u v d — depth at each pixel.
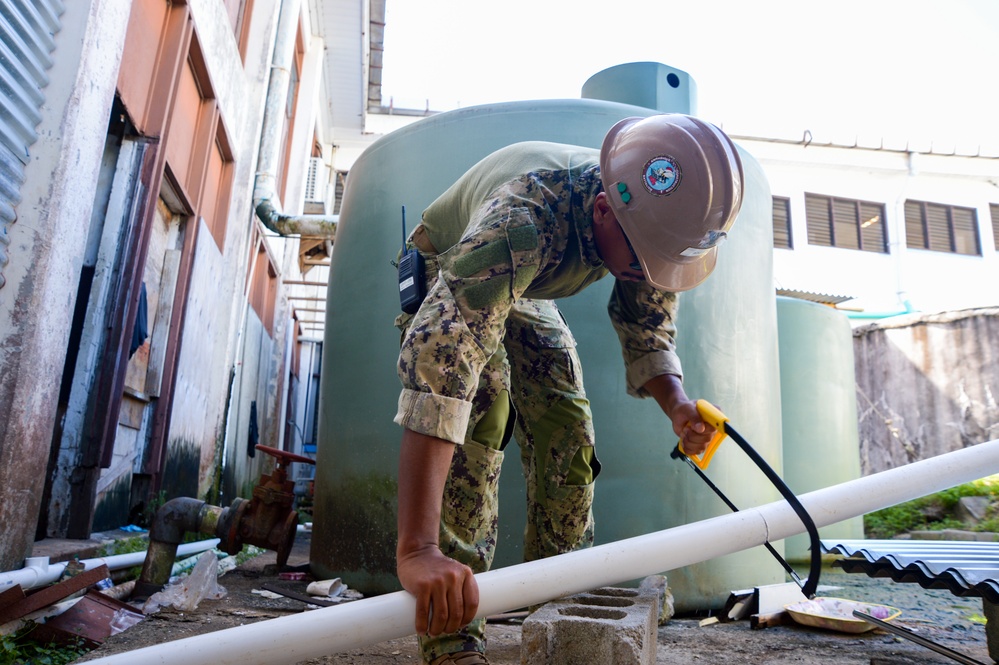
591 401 2.51
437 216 1.47
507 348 1.62
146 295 3.86
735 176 1.25
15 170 2.22
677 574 2.51
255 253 7.16
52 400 2.37
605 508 2.46
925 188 16.78
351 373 2.85
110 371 3.17
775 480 1.17
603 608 1.47
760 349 2.82
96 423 3.09
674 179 1.22
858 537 5.27
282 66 6.80
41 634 1.77
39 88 2.33
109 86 2.64
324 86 12.32
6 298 2.21
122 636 1.89
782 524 1.16
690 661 1.72
